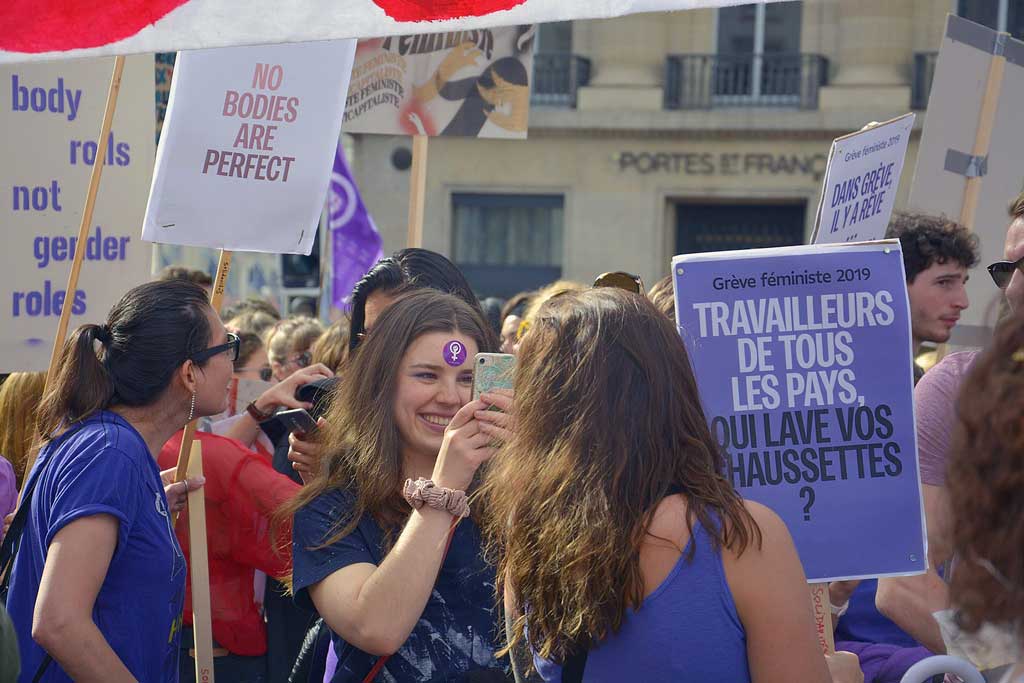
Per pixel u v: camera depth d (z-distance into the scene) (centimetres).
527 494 178
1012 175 360
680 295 219
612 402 174
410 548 210
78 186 345
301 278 1261
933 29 1653
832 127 1652
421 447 230
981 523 130
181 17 211
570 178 1736
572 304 182
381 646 208
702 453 175
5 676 133
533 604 178
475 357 220
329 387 317
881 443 217
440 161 1753
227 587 309
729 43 1723
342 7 207
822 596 223
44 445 240
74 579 215
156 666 232
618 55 1728
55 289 340
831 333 219
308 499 229
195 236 307
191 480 290
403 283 308
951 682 214
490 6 203
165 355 241
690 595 167
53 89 340
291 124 314
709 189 1703
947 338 331
